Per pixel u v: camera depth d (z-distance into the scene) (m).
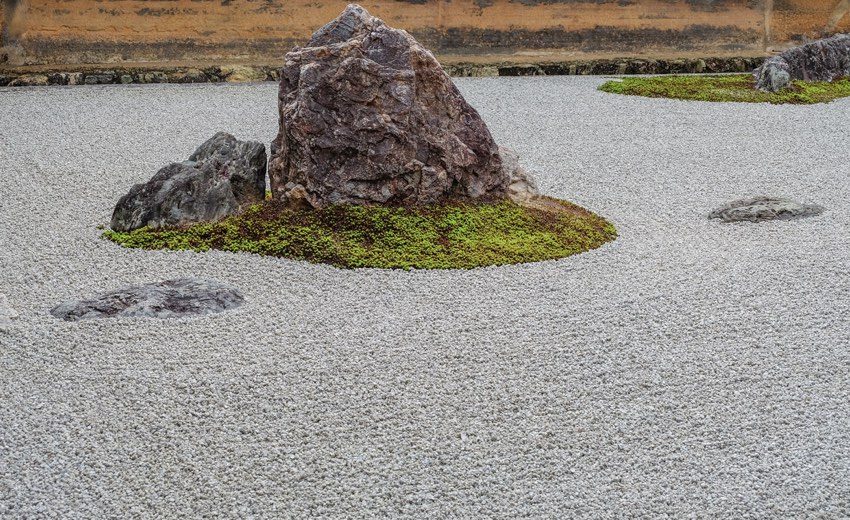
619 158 12.85
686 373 6.55
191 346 6.87
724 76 19.86
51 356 6.70
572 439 5.74
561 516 5.03
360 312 7.56
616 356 6.79
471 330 7.20
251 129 14.06
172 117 14.79
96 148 12.79
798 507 5.08
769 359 6.75
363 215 9.20
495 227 9.40
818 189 11.31
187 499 5.14
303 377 6.45
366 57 9.26
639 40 21.45
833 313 7.52
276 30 19.42
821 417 5.99
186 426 5.82
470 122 9.82
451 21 20.39
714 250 9.10
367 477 5.35
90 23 18.58
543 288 8.09
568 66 20.03
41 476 5.32
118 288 8.02
